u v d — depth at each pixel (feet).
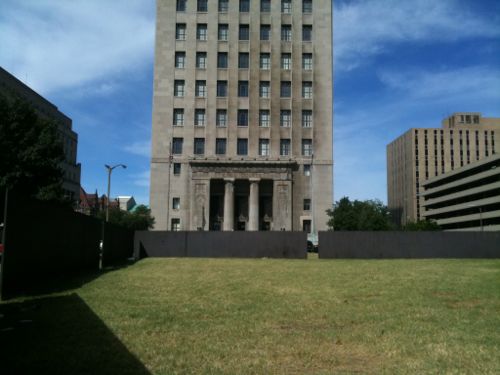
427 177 532.32
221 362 22.16
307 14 232.12
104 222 87.81
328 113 225.35
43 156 116.47
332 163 222.48
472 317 33.04
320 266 86.28
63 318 32.12
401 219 565.12
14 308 35.76
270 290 48.19
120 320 31.55
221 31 230.27
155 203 217.56
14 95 121.29
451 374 20.45
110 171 158.10
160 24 228.43
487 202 358.23
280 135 223.30
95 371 20.70
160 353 23.56
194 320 31.83
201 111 224.94
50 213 57.47
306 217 218.79
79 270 72.64
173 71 225.97
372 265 89.30
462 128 538.47
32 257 51.13
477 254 120.78
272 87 225.76
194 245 126.52
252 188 216.54
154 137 221.46
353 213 236.63
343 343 25.79
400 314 34.14
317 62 228.63
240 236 125.18
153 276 64.69
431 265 89.15
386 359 22.86
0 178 109.19
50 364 21.59
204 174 216.54
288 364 22.00
